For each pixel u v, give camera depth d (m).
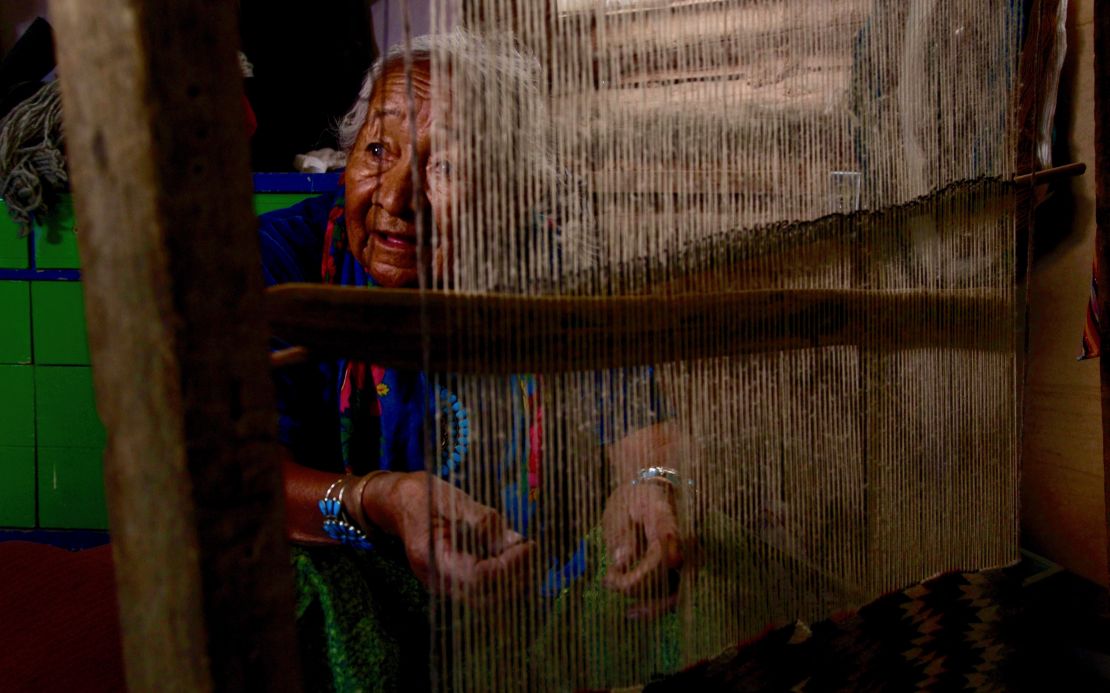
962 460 1.01
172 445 0.46
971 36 0.92
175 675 0.49
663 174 0.69
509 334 0.61
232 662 0.49
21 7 2.46
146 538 0.48
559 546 0.69
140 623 0.50
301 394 1.07
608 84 0.66
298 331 0.53
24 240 1.81
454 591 0.64
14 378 1.88
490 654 0.66
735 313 0.73
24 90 1.93
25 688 1.01
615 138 0.67
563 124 0.65
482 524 0.64
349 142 1.16
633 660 0.75
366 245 0.99
